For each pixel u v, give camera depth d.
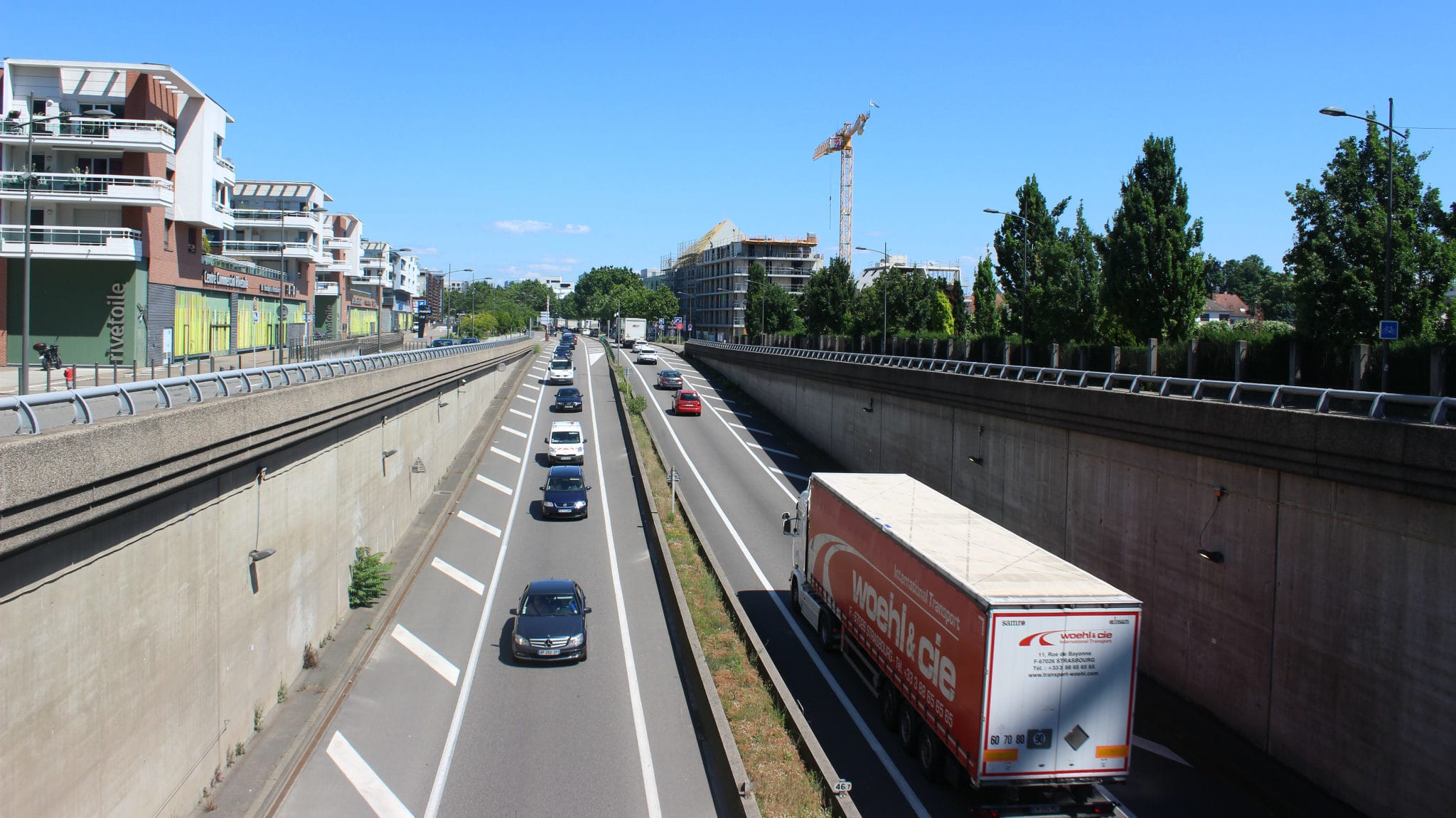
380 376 24.66
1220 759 15.60
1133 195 28.72
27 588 9.49
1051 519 24.36
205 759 13.94
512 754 16.08
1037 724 12.52
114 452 10.77
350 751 15.99
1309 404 20.70
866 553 18.12
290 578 18.12
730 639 21.25
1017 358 35.88
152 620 12.22
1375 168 20.73
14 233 41.31
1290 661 15.29
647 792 14.86
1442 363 16.44
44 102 43.06
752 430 54.88
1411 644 12.93
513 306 164.38
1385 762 13.32
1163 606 19.05
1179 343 25.83
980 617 12.58
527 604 21.47
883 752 15.97
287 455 17.89
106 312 41.56
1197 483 17.94
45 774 9.80
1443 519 12.45
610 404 62.09
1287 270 22.62
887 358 47.12
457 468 40.12
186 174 46.34
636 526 32.84
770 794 13.92
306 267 77.94
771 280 137.62
